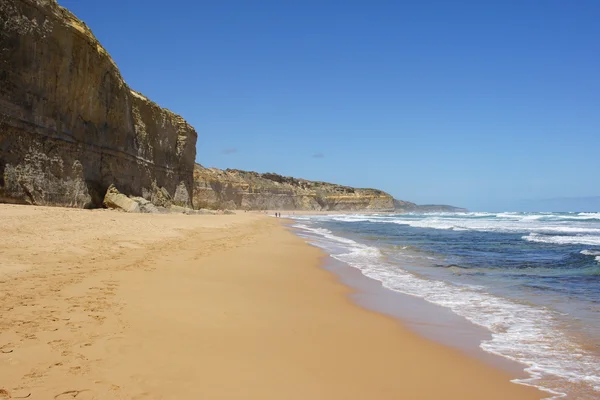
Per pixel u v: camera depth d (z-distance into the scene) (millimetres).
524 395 4395
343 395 4148
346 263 14516
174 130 49969
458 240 24703
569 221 52688
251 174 142375
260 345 5445
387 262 14852
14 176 22359
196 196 85312
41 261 9555
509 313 7852
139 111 41219
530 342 6176
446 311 7988
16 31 22781
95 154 31422
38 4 24547
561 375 4957
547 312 7926
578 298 9141
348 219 70625
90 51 29672
